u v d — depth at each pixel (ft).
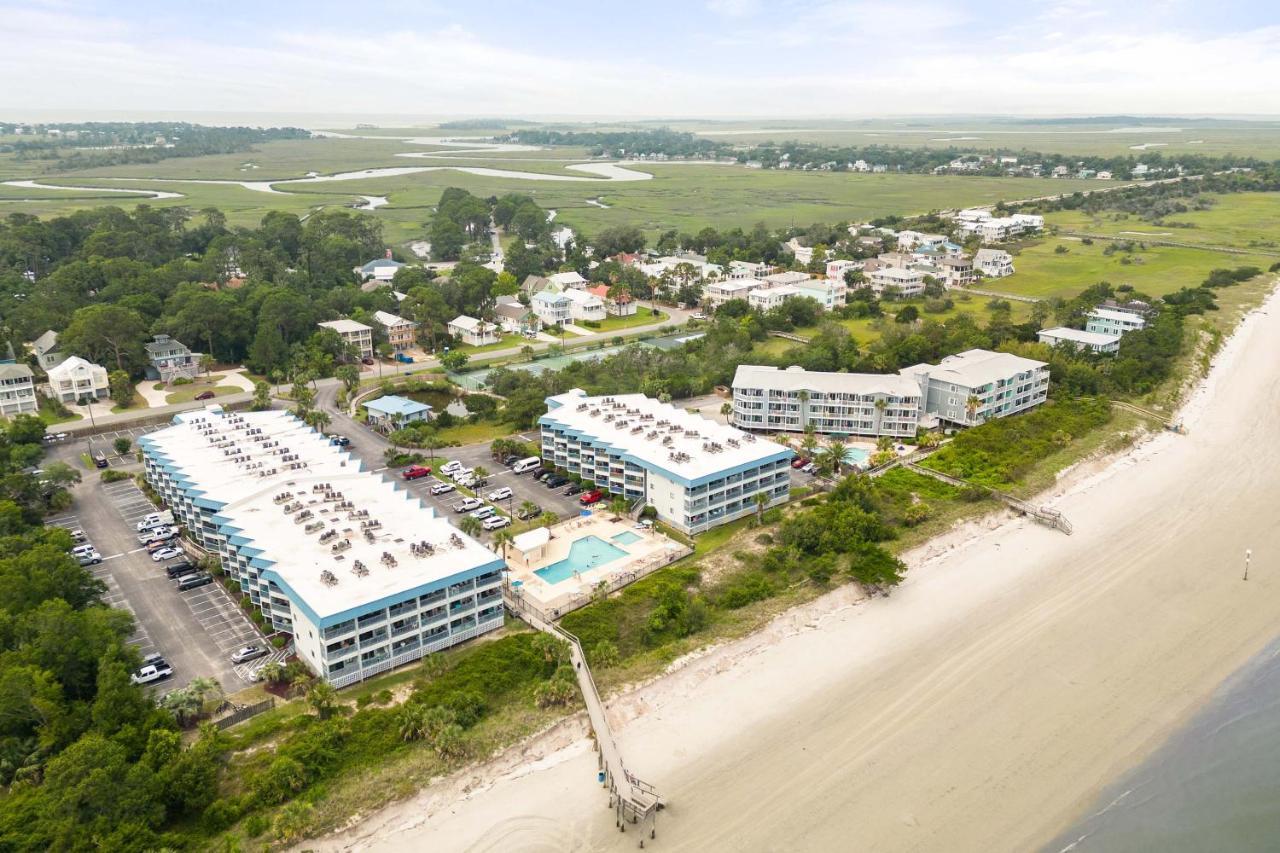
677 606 421.18
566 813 311.88
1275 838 299.79
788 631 420.77
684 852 295.69
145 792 291.79
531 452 639.76
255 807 304.30
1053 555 492.13
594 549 497.46
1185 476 593.42
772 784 326.03
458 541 425.69
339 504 463.42
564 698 363.35
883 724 358.02
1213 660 396.57
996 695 374.84
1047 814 312.09
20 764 317.83
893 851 296.30
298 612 380.37
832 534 486.79
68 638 359.46
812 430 629.10
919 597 450.71
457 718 345.51
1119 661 397.19
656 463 528.63
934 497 552.00
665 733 353.72
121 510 554.05
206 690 352.08
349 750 329.11
